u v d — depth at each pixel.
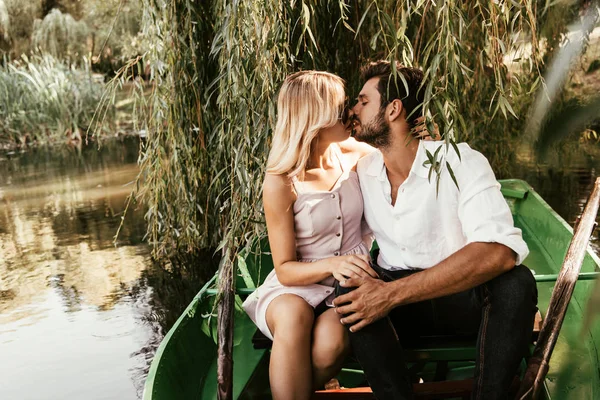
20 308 3.83
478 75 3.71
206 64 3.70
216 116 3.79
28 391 2.83
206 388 1.95
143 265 4.43
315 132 1.81
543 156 0.97
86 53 12.33
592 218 2.03
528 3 1.69
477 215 1.68
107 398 2.75
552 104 0.95
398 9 2.10
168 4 3.31
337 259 1.77
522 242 1.64
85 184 7.03
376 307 1.64
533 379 1.59
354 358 1.89
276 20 2.40
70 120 10.33
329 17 3.29
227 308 1.99
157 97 3.56
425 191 1.80
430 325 1.81
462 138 3.76
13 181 7.45
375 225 1.97
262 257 2.86
